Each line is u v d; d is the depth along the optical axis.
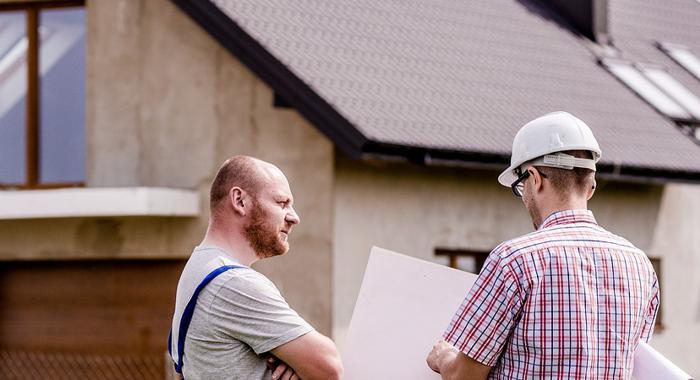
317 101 9.89
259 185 4.07
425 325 4.22
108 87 11.24
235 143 10.63
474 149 10.40
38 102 11.60
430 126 10.43
